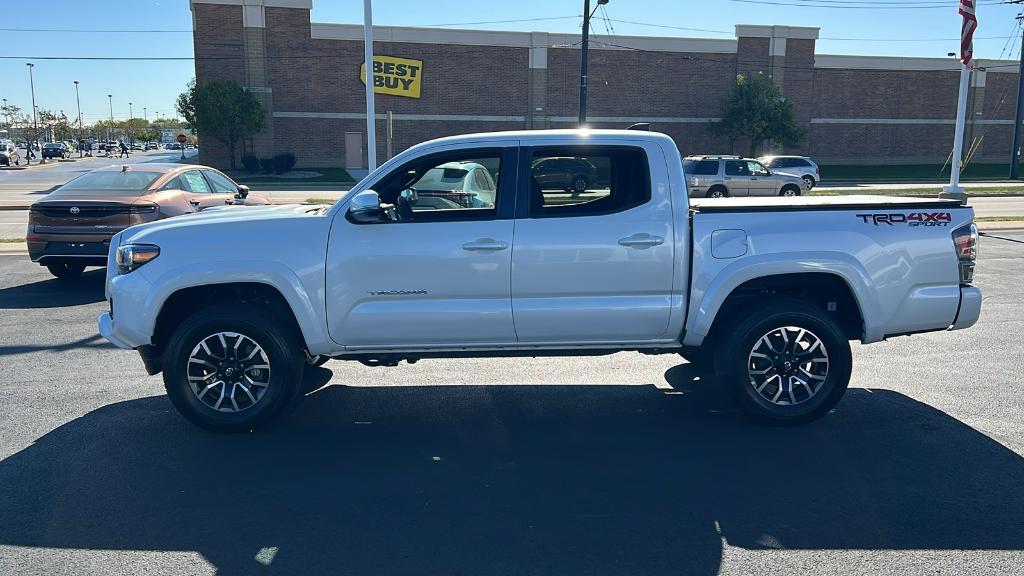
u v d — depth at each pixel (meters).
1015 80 54.91
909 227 5.41
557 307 5.30
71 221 10.33
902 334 5.57
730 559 3.72
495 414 5.86
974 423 5.57
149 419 5.73
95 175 11.35
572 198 5.44
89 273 12.09
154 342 5.52
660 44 48.12
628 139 5.36
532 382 6.69
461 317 5.30
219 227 5.34
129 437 5.37
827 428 5.50
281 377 5.38
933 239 5.43
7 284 11.16
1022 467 4.79
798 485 4.55
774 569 3.63
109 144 99.31
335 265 5.25
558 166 5.39
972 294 5.49
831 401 5.45
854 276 5.32
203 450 5.14
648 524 4.08
